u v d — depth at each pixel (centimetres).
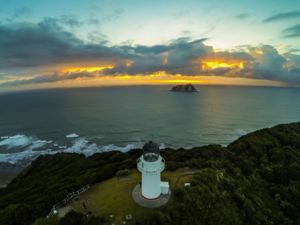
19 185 5600
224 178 3475
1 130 10881
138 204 2598
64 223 2259
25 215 2708
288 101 19900
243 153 5356
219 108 16138
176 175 3375
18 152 8375
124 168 3722
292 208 3388
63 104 19150
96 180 3350
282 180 4181
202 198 2723
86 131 10600
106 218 2386
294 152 5816
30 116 13825
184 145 8875
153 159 2653
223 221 2569
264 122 11919
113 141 9338
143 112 14950
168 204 2578
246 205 2959
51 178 5094
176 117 13250
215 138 9550
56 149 8600
